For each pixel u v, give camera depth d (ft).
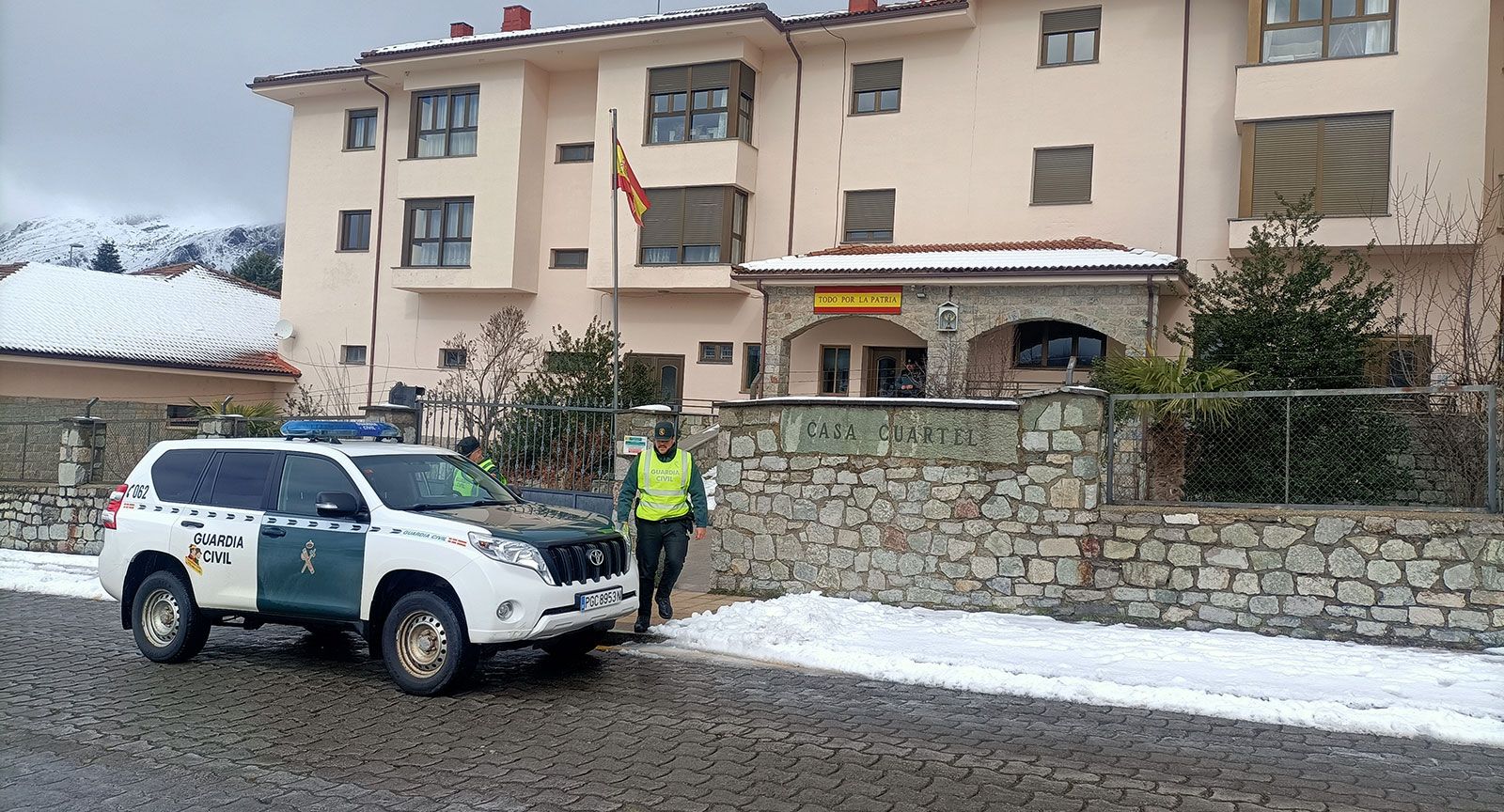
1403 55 59.47
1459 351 48.88
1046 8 72.79
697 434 62.28
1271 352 45.14
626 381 67.87
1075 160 71.87
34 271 96.63
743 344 80.59
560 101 88.17
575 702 24.25
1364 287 59.77
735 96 78.74
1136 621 31.89
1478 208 57.26
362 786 18.30
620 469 43.57
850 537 36.19
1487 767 19.66
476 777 18.72
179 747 20.66
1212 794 17.94
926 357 73.51
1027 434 33.63
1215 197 67.62
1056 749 20.57
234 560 27.32
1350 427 32.04
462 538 24.72
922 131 76.13
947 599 34.53
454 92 88.99
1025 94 73.20
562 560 25.64
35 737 21.38
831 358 76.07
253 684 26.16
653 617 33.53
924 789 18.11
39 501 54.80
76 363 82.38
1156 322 61.62
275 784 18.43
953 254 68.74
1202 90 68.33
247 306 108.88
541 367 84.17
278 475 27.86
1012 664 26.96
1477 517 28.45
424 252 89.56
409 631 25.20
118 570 29.25
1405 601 28.99
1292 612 30.17
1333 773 19.17
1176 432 33.22
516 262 85.46
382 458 27.84
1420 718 22.27
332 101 96.73
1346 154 60.44
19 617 36.35
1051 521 33.19
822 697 24.75
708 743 20.84
